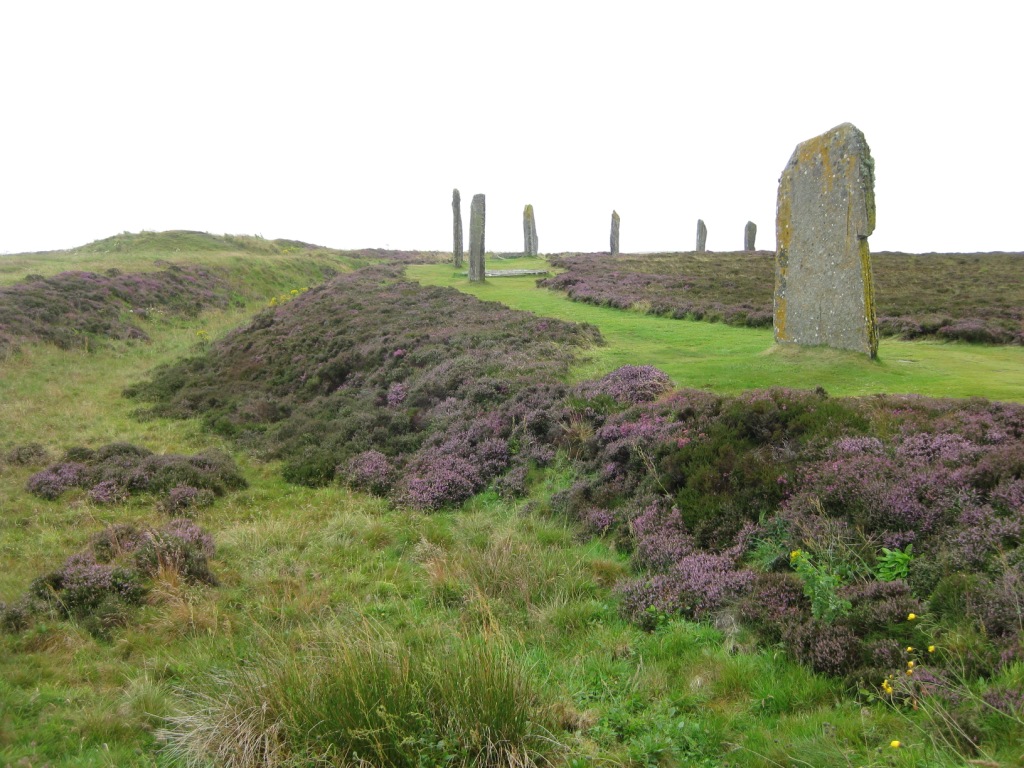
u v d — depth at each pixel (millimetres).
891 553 6184
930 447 7812
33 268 33969
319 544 9570
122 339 26766
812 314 14477
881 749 3922
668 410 11188
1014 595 4883
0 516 10672
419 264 50375
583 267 39281
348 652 5094
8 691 5648
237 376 22078
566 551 8500
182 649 6734
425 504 11031
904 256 44094
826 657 5172
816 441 8609
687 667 5598
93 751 4879
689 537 7988
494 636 5824
